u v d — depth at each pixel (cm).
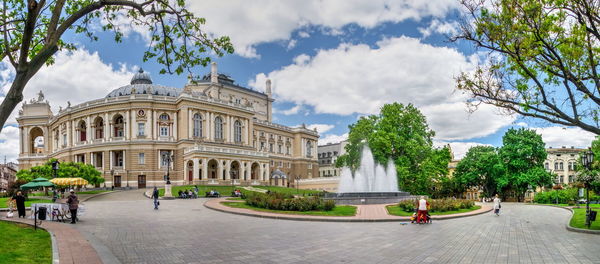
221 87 11138
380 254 1458
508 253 1514
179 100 8862
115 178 8644
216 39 1698
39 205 2670
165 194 5681
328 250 1527
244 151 8850
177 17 1614
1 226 1923
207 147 8094
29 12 1096
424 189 6194
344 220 2614
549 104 1783
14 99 1120
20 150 11031
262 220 2652
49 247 1457
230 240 1753
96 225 2308
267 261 1323
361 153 6134
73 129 9450
